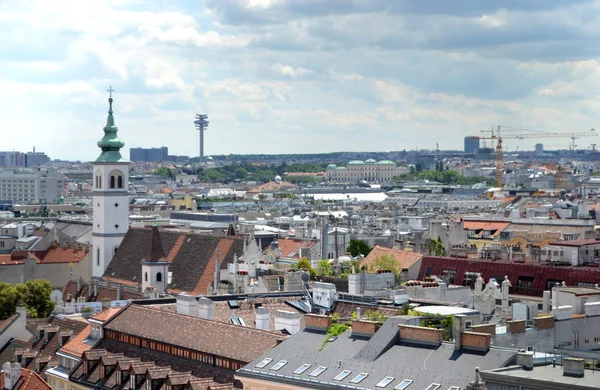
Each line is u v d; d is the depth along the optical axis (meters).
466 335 145.12
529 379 127.75
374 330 158.00
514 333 167.38
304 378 152.88
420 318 162.25
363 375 148.38
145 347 194.88
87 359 198.75
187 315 198.38
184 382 174.25
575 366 130.62
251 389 159.38
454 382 138.75
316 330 166.75
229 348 177.25
